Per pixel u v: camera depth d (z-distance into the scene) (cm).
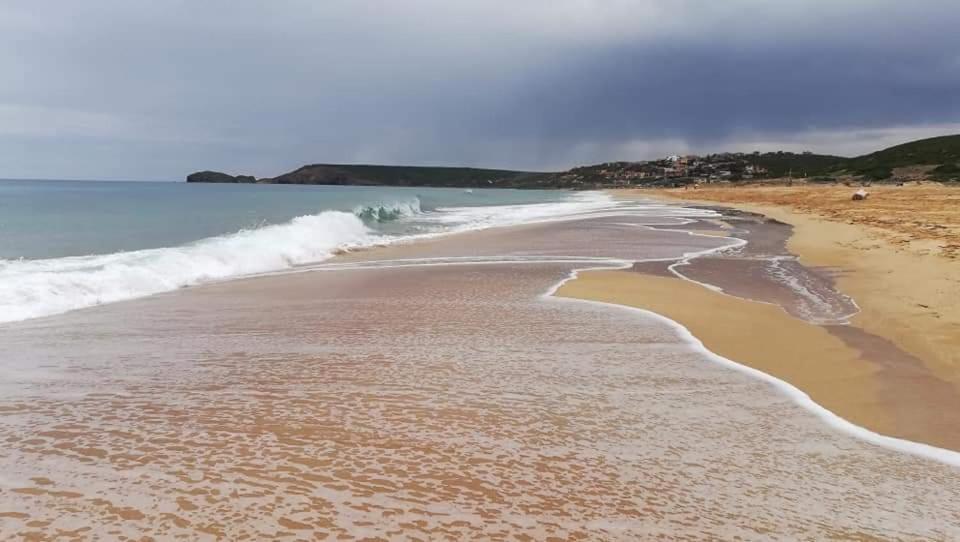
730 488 452
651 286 1335
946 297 1124
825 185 9988
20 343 817
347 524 388
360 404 603
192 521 386
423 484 444
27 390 630
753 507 426
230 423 549
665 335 901
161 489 426
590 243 2294
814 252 1927
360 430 539
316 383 665
